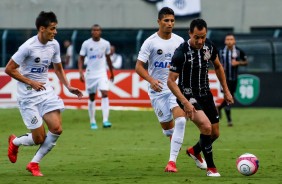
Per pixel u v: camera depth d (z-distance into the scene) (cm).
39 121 2591
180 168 2809
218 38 6994
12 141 2678
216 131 2592
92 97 4656
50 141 2583
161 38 2889
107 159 3092
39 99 2586
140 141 3853
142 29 7775
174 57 2491
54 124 2566
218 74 2597
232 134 4253
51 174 2625
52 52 2638
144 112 5716
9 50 6956
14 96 5731
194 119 2512
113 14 7988
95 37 4631
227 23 7894
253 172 2500
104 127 4675
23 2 7956
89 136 4125
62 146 3609
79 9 7988
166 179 2450
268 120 5169
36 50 2589
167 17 2847
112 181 2405
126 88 5884
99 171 2712
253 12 7875
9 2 7950
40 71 2628
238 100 6150
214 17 7875
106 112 4681
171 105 2725
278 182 2373
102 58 4638
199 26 2434
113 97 5894
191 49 2494
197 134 4288
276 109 6047
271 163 2944
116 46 7069
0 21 7975
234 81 4875
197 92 2542
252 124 4903
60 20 7988
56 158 3133
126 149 3478
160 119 2873
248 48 6494
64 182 2386
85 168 2806
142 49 2864
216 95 5894
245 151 3388
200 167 2745
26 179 2464
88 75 4638
